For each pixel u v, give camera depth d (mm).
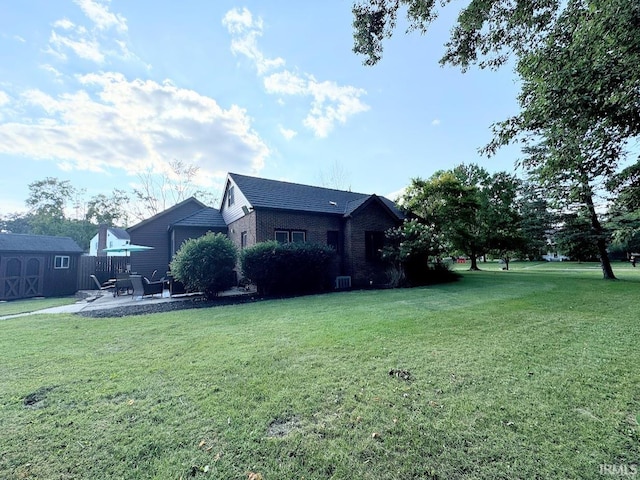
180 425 2367
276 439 2178
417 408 2559
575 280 13023
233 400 2748
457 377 3168
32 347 4469
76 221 34406
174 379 3234
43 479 1821
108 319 6582
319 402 2689
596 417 2379
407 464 1901
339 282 12391
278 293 10516
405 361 3648
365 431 2252
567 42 3986
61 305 9867
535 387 2916
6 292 12352
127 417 2488
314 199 14516
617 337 4555
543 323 5480
